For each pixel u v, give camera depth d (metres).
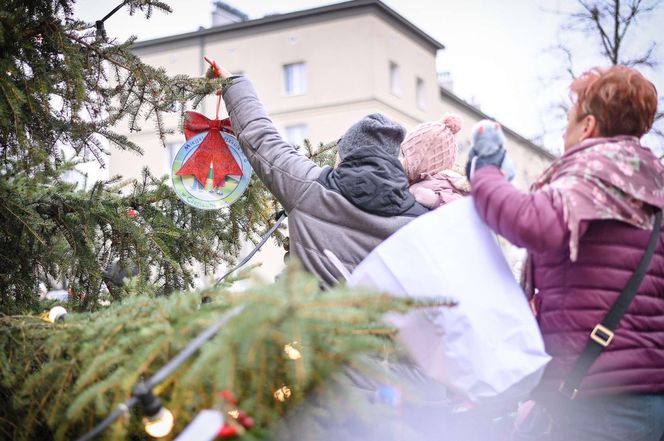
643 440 2.02
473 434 2.27
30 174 2.99
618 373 2.00
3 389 2.32
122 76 3.19
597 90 2.17
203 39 23.97
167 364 1.93
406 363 2.28
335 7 23.84
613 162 2.03
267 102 24.16
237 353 1.78
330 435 1.99
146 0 3.11
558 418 2.05
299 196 2.57
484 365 2.02
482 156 2.14
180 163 3.25
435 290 2.06
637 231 2.03
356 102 23.66
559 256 2.10
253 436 1.86
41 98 3.04
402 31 24.77
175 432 1.99
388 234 2.47
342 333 1.90
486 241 2.11
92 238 3.25
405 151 2.94
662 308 2.06
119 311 2.17
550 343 2.09
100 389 1.89
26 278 3.25
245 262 2.96
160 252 3.45
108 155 3.37
